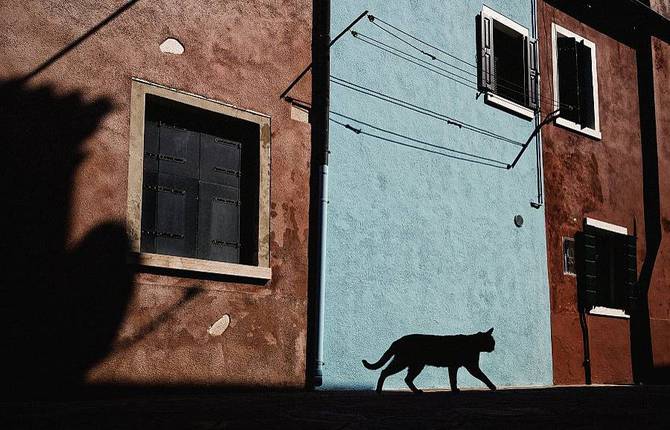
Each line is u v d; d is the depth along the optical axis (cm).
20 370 634
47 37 691
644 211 1419
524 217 1169
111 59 732
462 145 1087
